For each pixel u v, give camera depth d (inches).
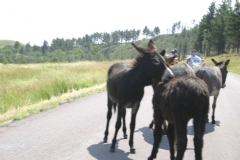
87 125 323.3
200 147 167.6
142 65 236.4
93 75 765.3
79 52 5767.7
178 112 171.6
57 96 509.0
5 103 409.1
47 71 919.7
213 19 3253.0
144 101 496.7
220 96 582.2
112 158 230.1
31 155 229.1
